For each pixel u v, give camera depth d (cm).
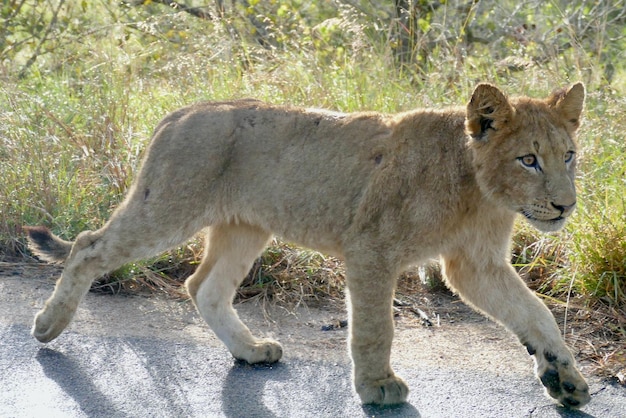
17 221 1100
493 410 741
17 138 1204
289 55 1477
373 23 1577
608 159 1126
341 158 800
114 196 1132
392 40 1560
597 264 955
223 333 845
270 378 794
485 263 787
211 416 716
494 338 899
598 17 1577
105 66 1396
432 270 1026
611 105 1255
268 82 1330
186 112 856
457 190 762
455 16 1677
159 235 829
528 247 1038
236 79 1357
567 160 757
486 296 791
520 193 741
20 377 767
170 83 1401
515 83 1340
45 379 766
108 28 1670
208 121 838
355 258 762
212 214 840
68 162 1184
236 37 1608
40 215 1111
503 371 820
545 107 761
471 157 761
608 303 947
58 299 828
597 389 786
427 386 782
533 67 1340
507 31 1678
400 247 756
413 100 1295
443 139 770
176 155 828
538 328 762
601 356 854
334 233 799
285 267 1037
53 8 1778
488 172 750
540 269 1030
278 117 838
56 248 896
